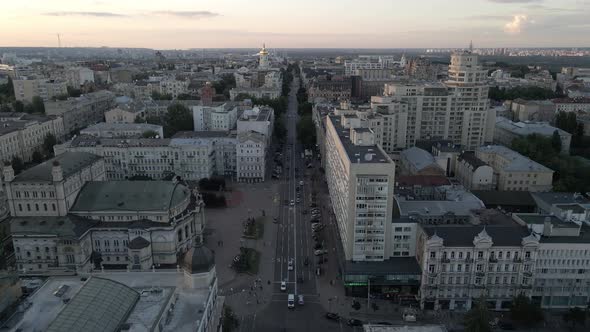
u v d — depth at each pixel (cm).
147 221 18800
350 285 16612
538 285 15975
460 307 16025
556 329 15012
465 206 19638
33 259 18025
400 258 17550
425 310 15938
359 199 16712
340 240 19825
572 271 15838
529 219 17500
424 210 19125
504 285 15750
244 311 15838
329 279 17912
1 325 10788
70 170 19412
